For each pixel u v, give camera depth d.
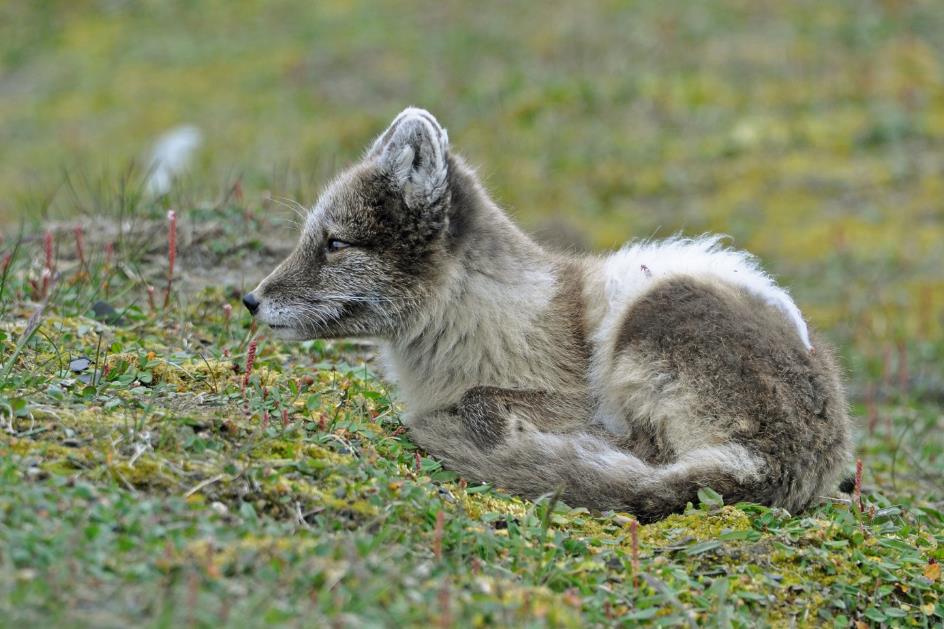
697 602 9.00
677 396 11.02
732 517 10.17
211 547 7.79
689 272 11.88
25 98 37.19
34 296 13.45
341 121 32.12
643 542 9.86
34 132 34.16
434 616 7.64
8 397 9.77
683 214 26.64
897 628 9.45
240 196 17.56
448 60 35.62
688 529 10.05
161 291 14.85
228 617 7.18
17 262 15.16
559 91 32.31
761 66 33.19
